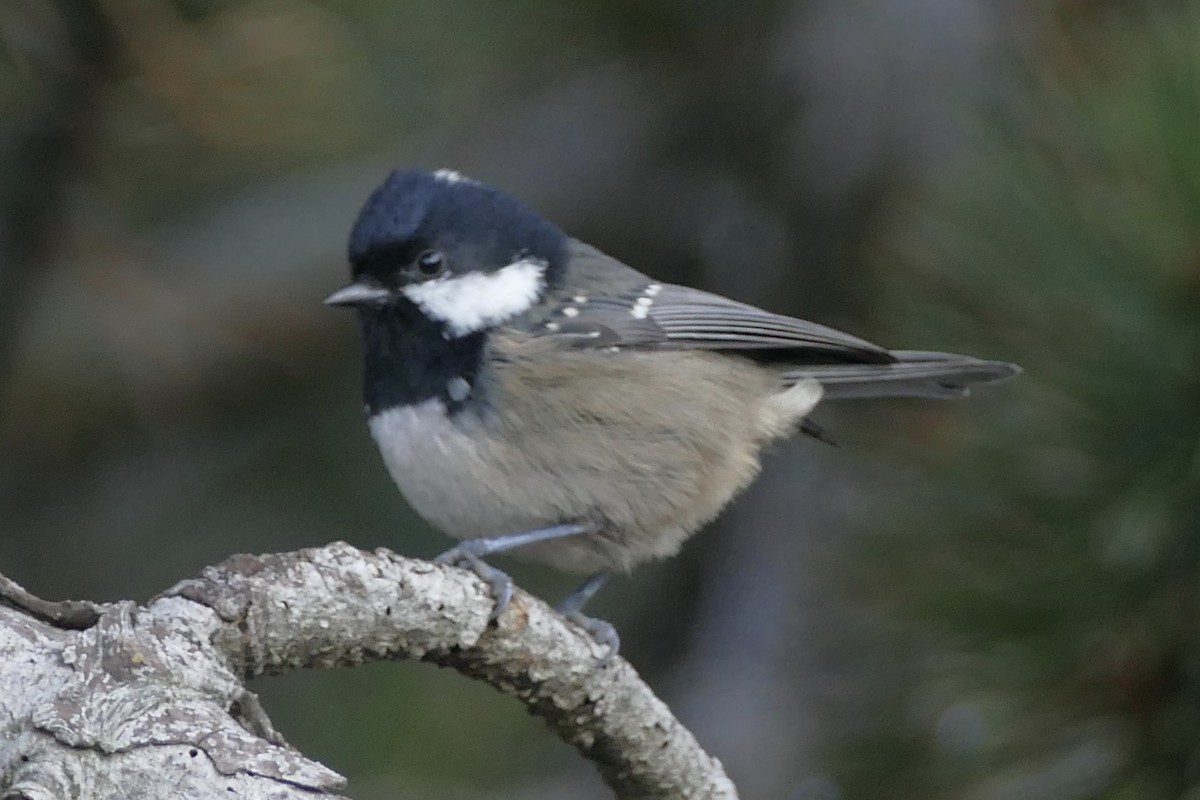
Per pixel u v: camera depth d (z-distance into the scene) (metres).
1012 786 7.61
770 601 10.19
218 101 9.38
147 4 8.98
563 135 11.23
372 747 11.59
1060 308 7.38
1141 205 7.28
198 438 11.52
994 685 7.49
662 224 11.34
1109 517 7.12
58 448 11.27
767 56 10.59
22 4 8.80
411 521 11.50
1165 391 7.12
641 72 11.01
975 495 7.54
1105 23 8.60
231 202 11.11
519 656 6.19
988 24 9.76
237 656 5.43
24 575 11.09
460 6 10.62
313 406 11.62
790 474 10.49
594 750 6.75
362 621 5.70
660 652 11.35
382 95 10.59
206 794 4.73
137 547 11.28
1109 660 7.34
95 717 4.83
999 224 7.60
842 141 10.28
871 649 8.50
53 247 9.70
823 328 8.88
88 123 9.27
